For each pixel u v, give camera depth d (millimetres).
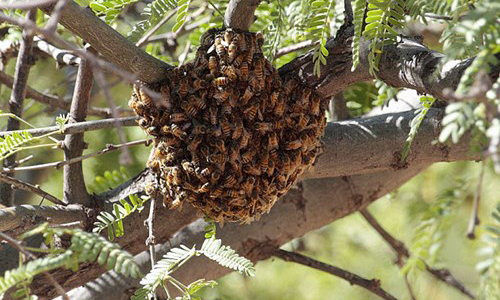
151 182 2061
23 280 1862
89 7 2023
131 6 2375
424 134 2082
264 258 2246
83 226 2078
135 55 1982
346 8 2023
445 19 2051
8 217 2020
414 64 1962
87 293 2180
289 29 2234
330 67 2014
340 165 2109
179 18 2025
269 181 2004
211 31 1996
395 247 2402
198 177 1989
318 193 2240
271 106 1988
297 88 2018
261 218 2230
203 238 2199
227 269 2213
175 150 1997
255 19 2191
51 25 1789
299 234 2248
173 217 2115
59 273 2100
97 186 2307
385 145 2098
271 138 1990
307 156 2023
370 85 2297
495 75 1868
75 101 2080
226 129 1978
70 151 2082
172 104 1990
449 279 2389
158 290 2195
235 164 1983
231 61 1974
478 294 1817
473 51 1925
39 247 2074
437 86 1943
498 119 1770
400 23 1987
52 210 2055
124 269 1854
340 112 2207
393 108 2201
